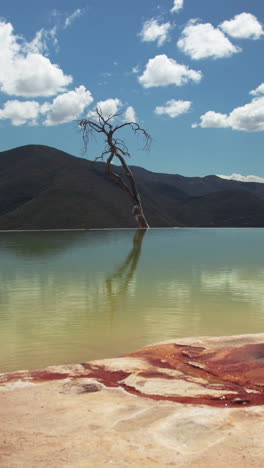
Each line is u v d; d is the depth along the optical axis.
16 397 2.38
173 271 9.77
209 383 2.66
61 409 2.17
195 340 3.80
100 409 2.17
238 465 1.57
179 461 1.60
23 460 1.61
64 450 1.69
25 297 6.66
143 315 5.43
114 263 11.41
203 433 1.86
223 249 15.59
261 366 2.98
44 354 3.89
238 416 2.05
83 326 4.88
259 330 4.70
